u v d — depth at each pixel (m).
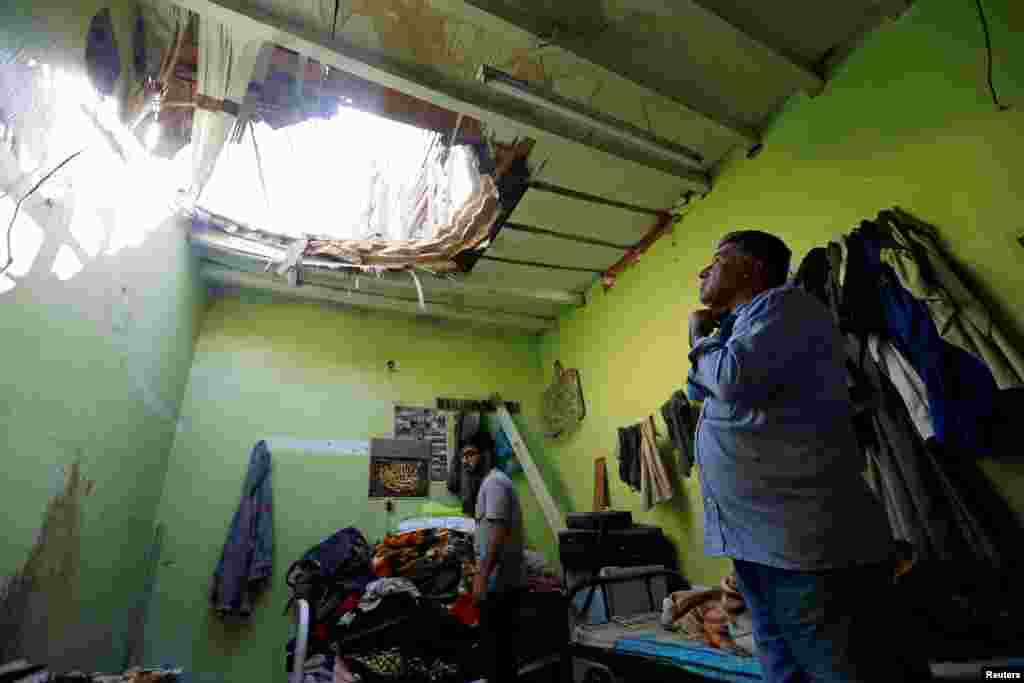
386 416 3.91
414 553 3.03
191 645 2.78
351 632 2.49
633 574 2.73
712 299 1.33
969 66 1.94
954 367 1.70
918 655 0.92
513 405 4.54
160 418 2.76
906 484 1.76
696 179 3.05
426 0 1.88
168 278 2.66
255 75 2.21
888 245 1.94
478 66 2.29
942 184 1.98
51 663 1.67
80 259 1.65
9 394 1.32
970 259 1.86
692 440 2.94
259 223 3.14
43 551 1.56
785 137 2.67
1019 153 1.77
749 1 2.14
